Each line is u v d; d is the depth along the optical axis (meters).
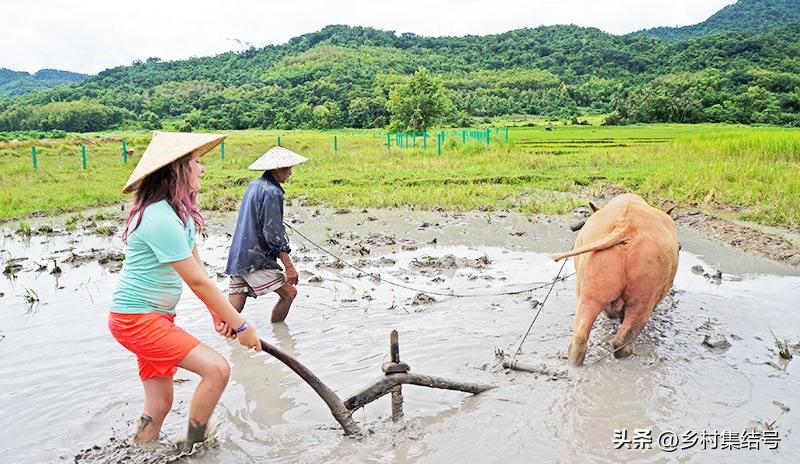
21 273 9.23
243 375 5.82
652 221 5.75
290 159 6.69
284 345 6.48
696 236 11.27
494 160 24.23
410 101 56.66
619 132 58.28
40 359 6.11
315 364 6.02
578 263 6.10
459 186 17.52
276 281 6.79
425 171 21.25
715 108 78.69
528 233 11.62
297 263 9.59
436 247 10.57
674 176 16.89
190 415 4.36
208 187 18.38
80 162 25.83
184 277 4.13
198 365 4.25
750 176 16.81
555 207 13.88
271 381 5.70
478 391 5.29
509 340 6.44
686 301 7.55
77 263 9.76
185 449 4.47
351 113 91.94
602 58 149.62
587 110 110.19
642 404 5.11
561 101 113.06
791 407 5.02
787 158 21.62
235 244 6.73
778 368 5.71
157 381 4.40
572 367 5.65
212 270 9.27
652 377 5.54
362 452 4.54
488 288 8.19
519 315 7.14
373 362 6.01
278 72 146.38
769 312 7.15
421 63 157.38
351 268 9.23
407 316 7.21
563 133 56.88
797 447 4.46
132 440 4.54
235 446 4.64
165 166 4.20
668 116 79.00
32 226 13.10
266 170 6.62
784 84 87.94
